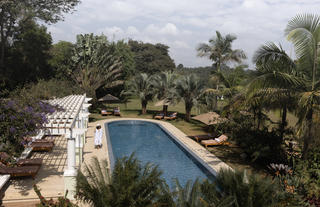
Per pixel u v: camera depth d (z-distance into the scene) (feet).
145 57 237.86
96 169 23.06
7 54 97.45
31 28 101.55
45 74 106.93
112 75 103.86
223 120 55.31
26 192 26.32
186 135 60.54
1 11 85.56
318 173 29.35
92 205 21.53
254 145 40.29
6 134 25.20
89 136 55.98
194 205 19.85
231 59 81.10
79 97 60.18
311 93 28.86
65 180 26.09
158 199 20.74
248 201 18.81
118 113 88.94
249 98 33.58
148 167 23.21
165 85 89.04
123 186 20.48
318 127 31.14
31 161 31.86
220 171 22.75
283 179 29.73
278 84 32.17
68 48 112.37
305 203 23.39
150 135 65.41
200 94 76.69
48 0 92.79
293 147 39.75
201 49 82.58
